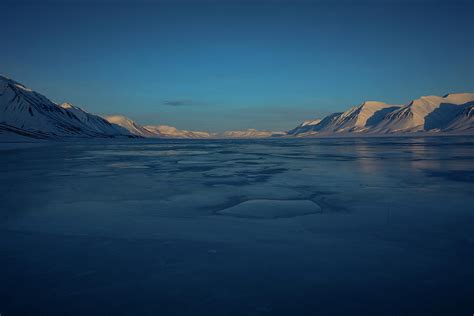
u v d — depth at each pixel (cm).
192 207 1284
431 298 580
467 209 1209
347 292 605
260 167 2816
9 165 3033
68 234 946
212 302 575
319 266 716
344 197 1454
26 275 682
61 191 1645
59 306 566
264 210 1228
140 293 607
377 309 548
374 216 1126
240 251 809
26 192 1616
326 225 1027
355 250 809
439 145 7288
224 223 1059
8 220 1091
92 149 6519
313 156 4231
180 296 595
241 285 635
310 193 1559
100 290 620
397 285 629
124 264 735
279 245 851
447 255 771
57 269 710
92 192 1616
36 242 880
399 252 793
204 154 4891
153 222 1070
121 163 3275
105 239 903
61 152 5328
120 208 1266
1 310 555
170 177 2173
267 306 561
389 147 6731
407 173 2261
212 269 707
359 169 2556
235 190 1659
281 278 662
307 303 569
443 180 1920
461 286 622
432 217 1102
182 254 792
